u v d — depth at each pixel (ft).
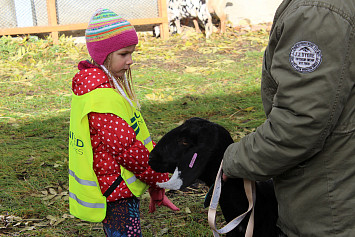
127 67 8.23
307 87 5.65
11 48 31.35
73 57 30.86
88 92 7.89
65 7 33.65
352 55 5.65
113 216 8.23
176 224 11.93
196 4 34.78
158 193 8.85
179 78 25.71
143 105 21.35
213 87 23.80
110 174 8.09
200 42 34.45
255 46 32.65
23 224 12.28
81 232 11.80
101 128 7.86
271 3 38.27
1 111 21.61
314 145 5.79
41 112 21.43
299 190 6.25
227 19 38.50
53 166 15.79
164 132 17.90
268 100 6.65
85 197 8.18
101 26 7.88
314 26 5.57
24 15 32.81
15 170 15.48
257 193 7.90
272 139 5.94
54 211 12.82
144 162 7.96
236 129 17.83
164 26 35.42
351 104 5.88
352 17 5.60
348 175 5.98
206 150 7.55
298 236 6.48
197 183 14.10
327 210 6.09
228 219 8.01
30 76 26.91
